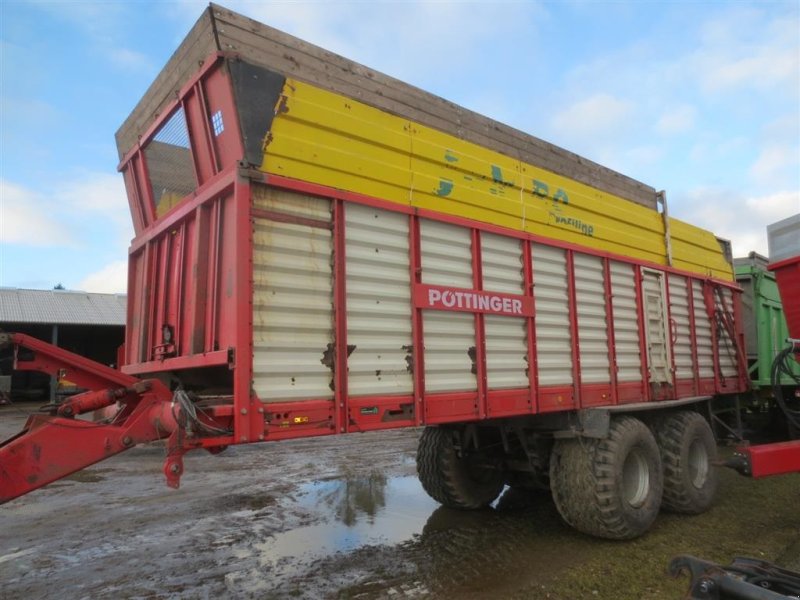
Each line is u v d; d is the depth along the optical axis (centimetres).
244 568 458
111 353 2889
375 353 390
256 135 347
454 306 443
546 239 537
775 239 592
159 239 463
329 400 361
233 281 337
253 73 351
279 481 795
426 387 419
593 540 516
